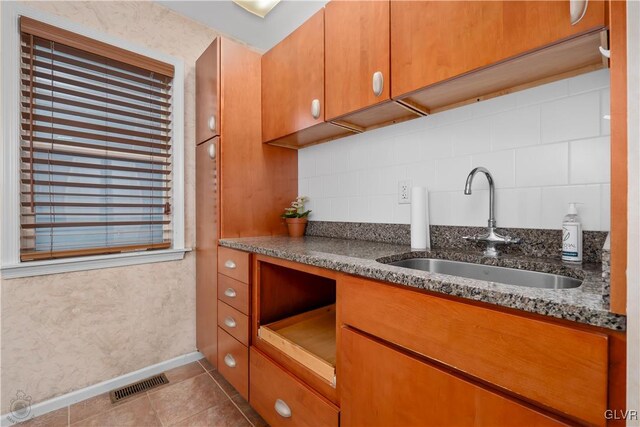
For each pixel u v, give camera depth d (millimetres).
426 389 709
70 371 1464
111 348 1587
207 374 1730
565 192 979
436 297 694
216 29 1987
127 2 1648
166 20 1790
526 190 1062
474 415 629
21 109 1354
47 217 1423
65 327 1453
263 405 1268
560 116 988
